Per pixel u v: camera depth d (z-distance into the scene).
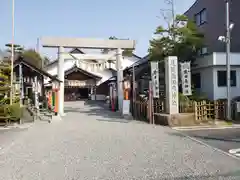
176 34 14.41
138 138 7.98
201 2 18.03
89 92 35.34
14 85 13.27
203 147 6.66
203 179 4.25
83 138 8.05
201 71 14.95
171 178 4.32
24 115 14.26
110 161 5.38
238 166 4.95
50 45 15.34
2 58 16.89
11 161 5.50
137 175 4.49
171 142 7.33
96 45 15.98
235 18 15.03
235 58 13.58
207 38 17.20
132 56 31.80
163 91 15.03
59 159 5.59
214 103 11.82
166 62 11.29
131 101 16.02
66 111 18.98
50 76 13.89
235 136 8.27
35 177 4.47
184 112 11.49
